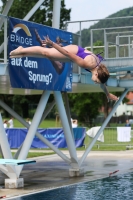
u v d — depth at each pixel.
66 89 21.77
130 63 23.11
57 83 21.03
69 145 22.83
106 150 38.91
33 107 103.19
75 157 23.16
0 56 26.61
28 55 10.46
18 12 76.94
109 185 20.58
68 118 24.31
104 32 24.09
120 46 24.70
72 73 22.19
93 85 24.77
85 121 90.50
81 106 88.25
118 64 23.39
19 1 77.44
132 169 26.64
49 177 23.34
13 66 18.44
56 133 38.22
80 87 26.17
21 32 18.91
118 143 43.19
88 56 10.31
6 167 19.56
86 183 21.20
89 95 87.94
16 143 38.72
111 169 26.58
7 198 17.25
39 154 35.59
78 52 10.41
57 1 21.58
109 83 25.64
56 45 10.02
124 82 26.95
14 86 18.41
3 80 20.25
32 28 19.44
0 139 18.66
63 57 10.41
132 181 21.83
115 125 99.69
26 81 19.06
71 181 21.83
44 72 20.16
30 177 23.44
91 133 39.03
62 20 77.81
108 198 17.52
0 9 79.00
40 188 19.69
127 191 19.06
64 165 28.98
